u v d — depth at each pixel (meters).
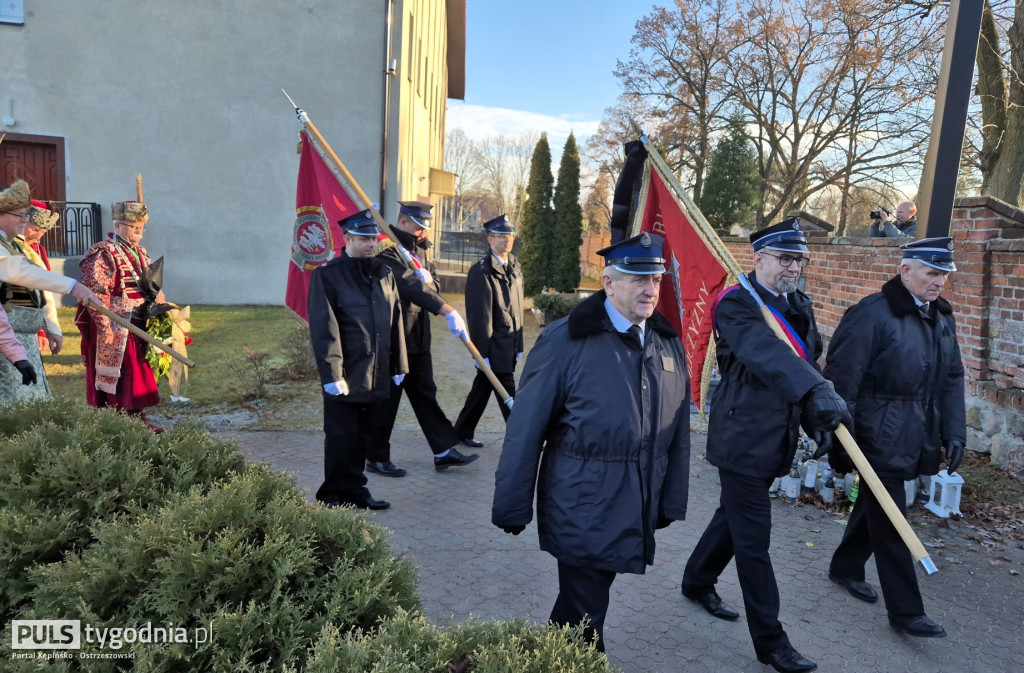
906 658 3.24
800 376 2.84
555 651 1.77
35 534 2.19
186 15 14.00
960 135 5.05
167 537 2.04
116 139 14.05
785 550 4.32
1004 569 4.13
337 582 2.06
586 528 2.51
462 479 5.42
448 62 30.44
